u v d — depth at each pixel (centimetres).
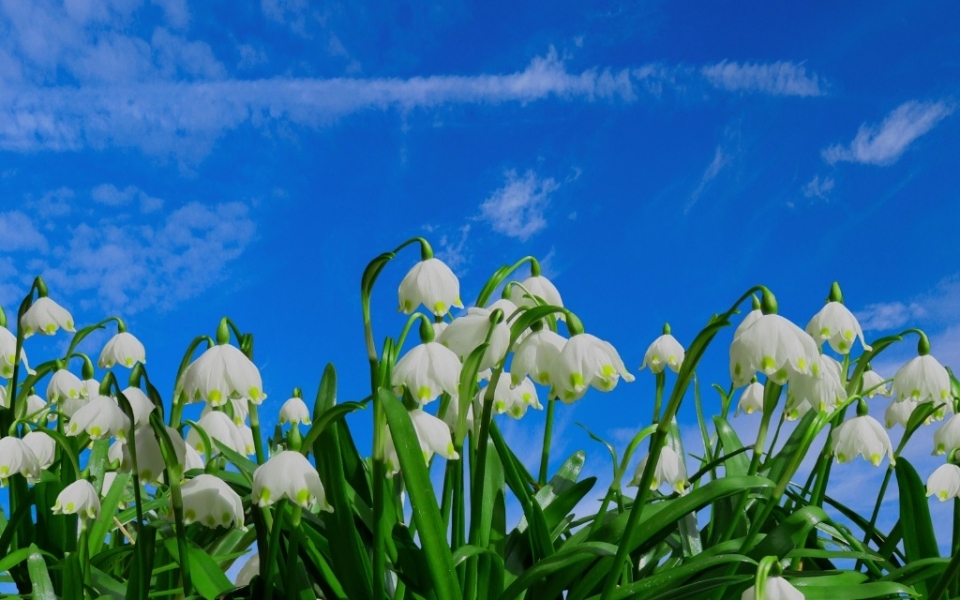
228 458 66
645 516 61
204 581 61
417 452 54
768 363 55
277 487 52
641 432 61
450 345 57
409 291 57
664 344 70
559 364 56
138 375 60
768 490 65
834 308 62
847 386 64
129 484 73
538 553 62
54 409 74
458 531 58
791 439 67
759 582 51
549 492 69
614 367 56
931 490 64
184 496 57
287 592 56
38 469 65
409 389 55
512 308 62
